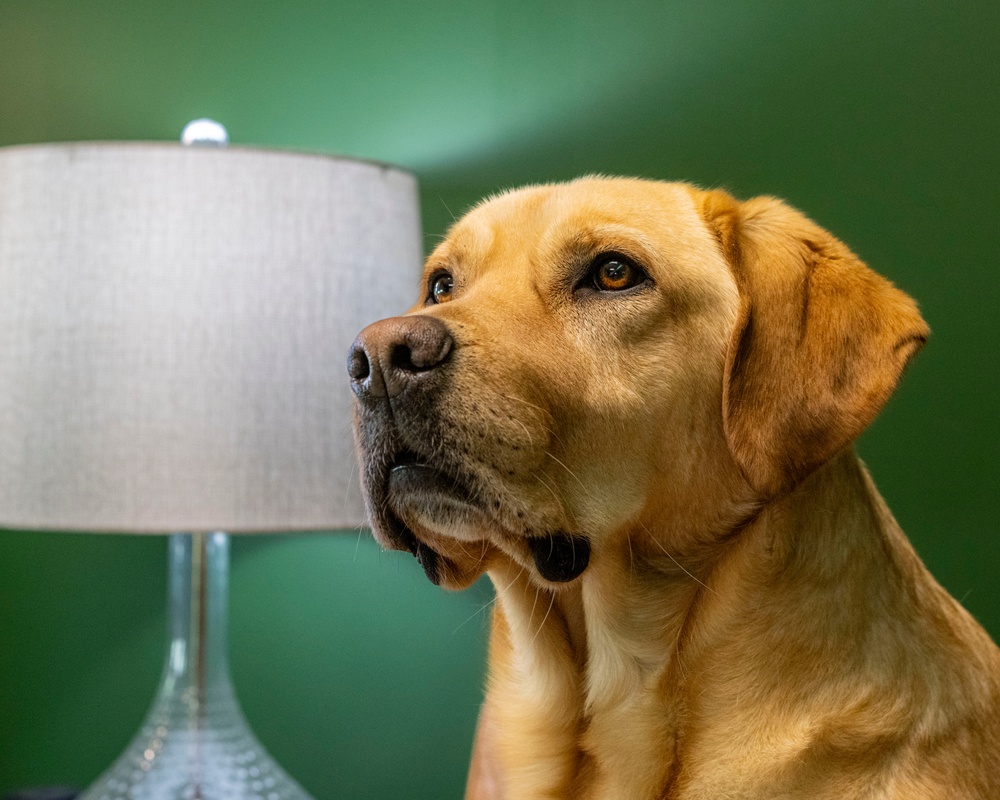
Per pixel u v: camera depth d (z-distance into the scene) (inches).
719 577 50.0
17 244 74.8
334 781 100.1
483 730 60.8
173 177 73.7
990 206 79.9
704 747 48.9
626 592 51.0
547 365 48.3
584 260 50.5
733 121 88.0
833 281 50.3
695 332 50.6
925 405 80.7
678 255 50.8
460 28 97.6
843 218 84.1
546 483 47.5
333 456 75.4
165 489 72.0
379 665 99.3
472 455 46.0
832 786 46.4
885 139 83.0
